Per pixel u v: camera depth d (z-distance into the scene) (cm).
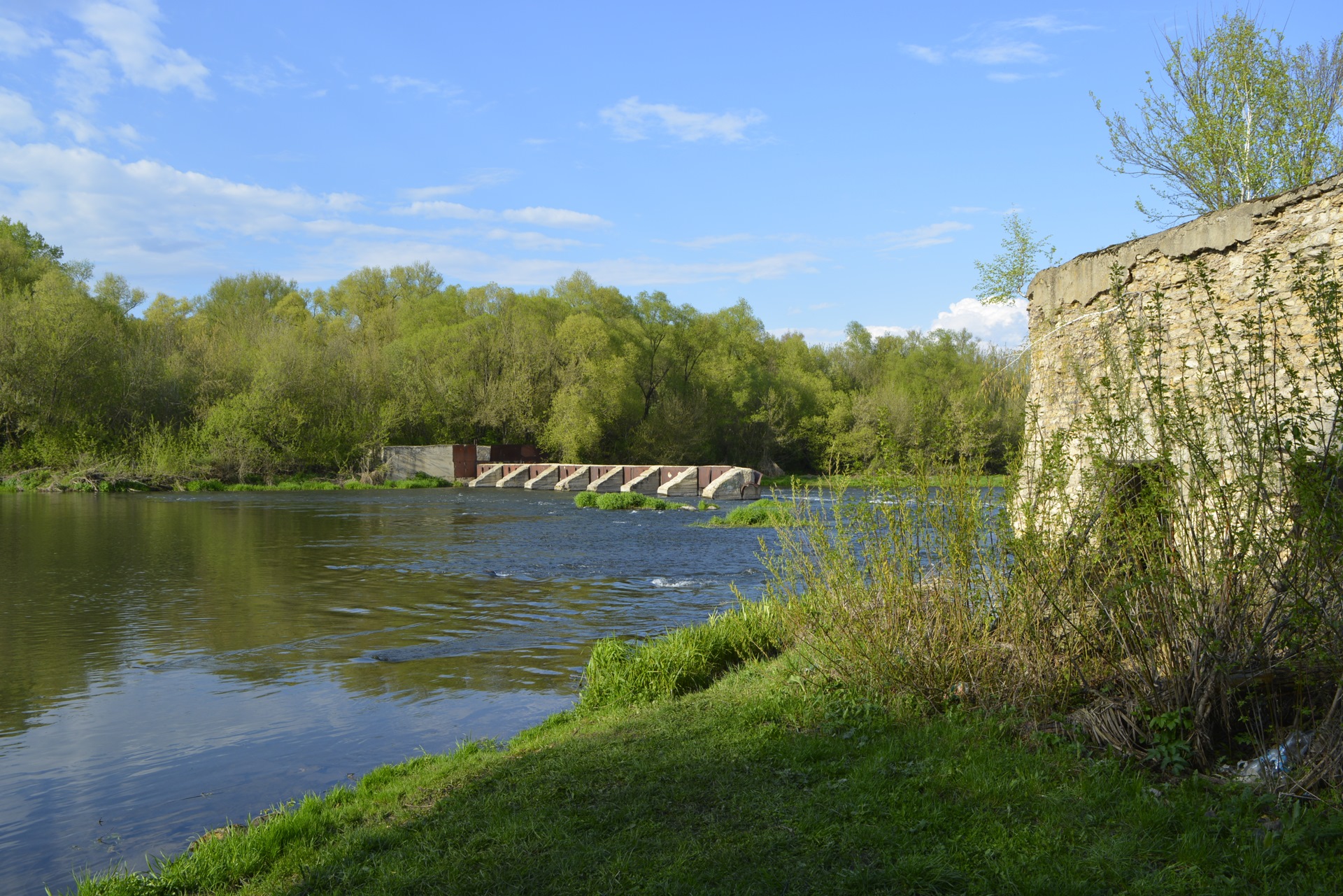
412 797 571
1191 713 516
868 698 649
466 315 7481
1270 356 647
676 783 530
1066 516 662
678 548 2320
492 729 803
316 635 1232
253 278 8719
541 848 453
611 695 806
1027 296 998
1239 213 677
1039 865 395
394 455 5959
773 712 657
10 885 513
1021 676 608
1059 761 512
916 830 438
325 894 430
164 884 468
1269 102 1478
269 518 3297
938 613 650
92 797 653
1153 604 539
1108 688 582
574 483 5412
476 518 3334
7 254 5941
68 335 5100
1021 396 1076
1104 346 727
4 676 1014
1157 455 593
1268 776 462
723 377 7306
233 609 1434
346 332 7488
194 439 5291
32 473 4675
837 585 702
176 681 987
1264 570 498
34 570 1888
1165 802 453
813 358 8656
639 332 7212
